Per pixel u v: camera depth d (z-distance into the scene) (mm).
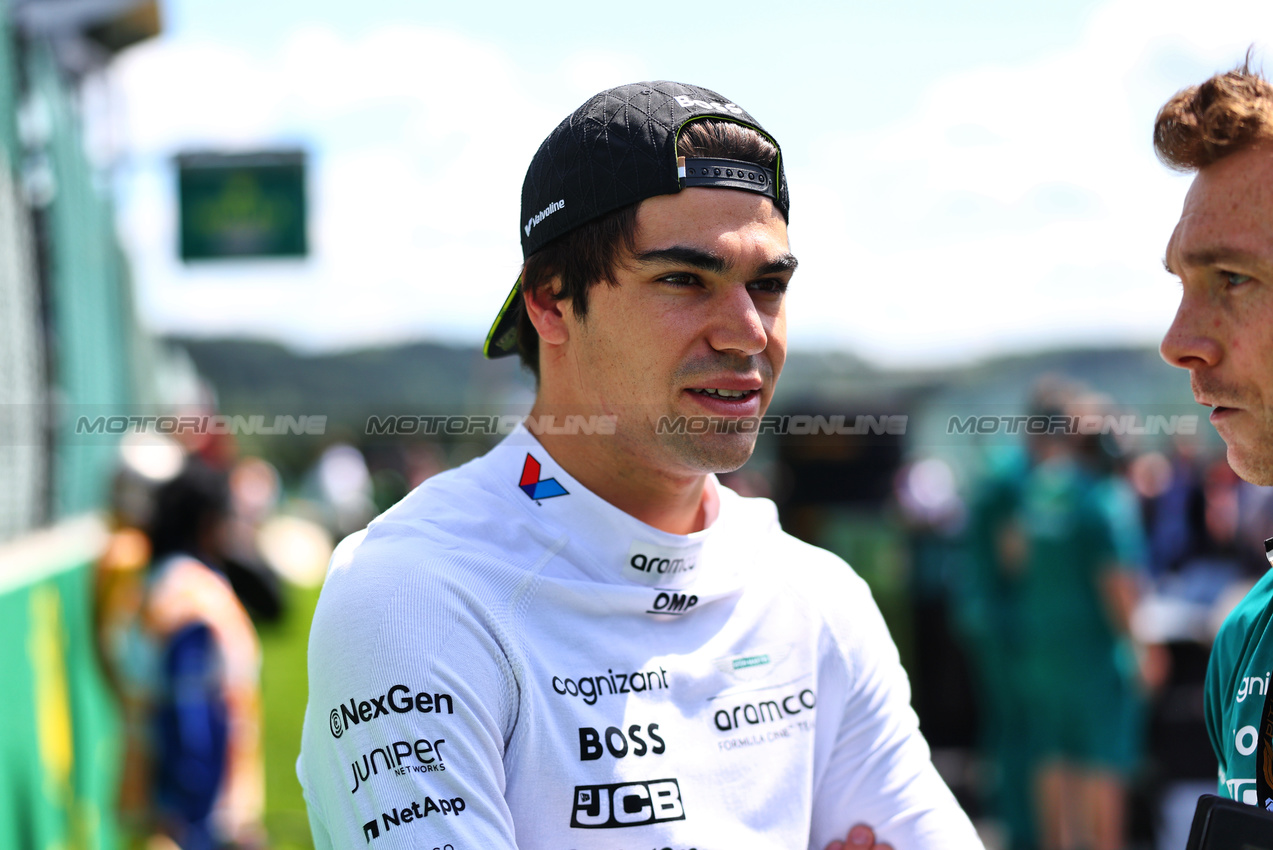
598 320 4219
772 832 4234
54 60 14023
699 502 4711
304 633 24766
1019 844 15797
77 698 13195
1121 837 15141
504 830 3707
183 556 11672
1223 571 25094
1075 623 14891
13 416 11594
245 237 17891
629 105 4180
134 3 13203
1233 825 3668
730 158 4105
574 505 4266
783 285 4297
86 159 15562
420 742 3715
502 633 3939
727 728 4238
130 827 11164
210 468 11922
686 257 3998
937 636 19781
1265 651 4129
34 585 11633
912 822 4691
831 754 4719
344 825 3818
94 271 15797
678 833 3963
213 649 11359
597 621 4148
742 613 4465
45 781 11602
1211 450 28750
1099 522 14758
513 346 5086
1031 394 15773
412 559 4008
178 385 21156
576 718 3967
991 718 16781
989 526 16484
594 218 4156
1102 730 14820
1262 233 3678
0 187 11398
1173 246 4008
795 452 20625
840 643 4707
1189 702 18203
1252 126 3682
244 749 11680
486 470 4484
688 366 4086
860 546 20203
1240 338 3783
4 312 11391
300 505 39969
